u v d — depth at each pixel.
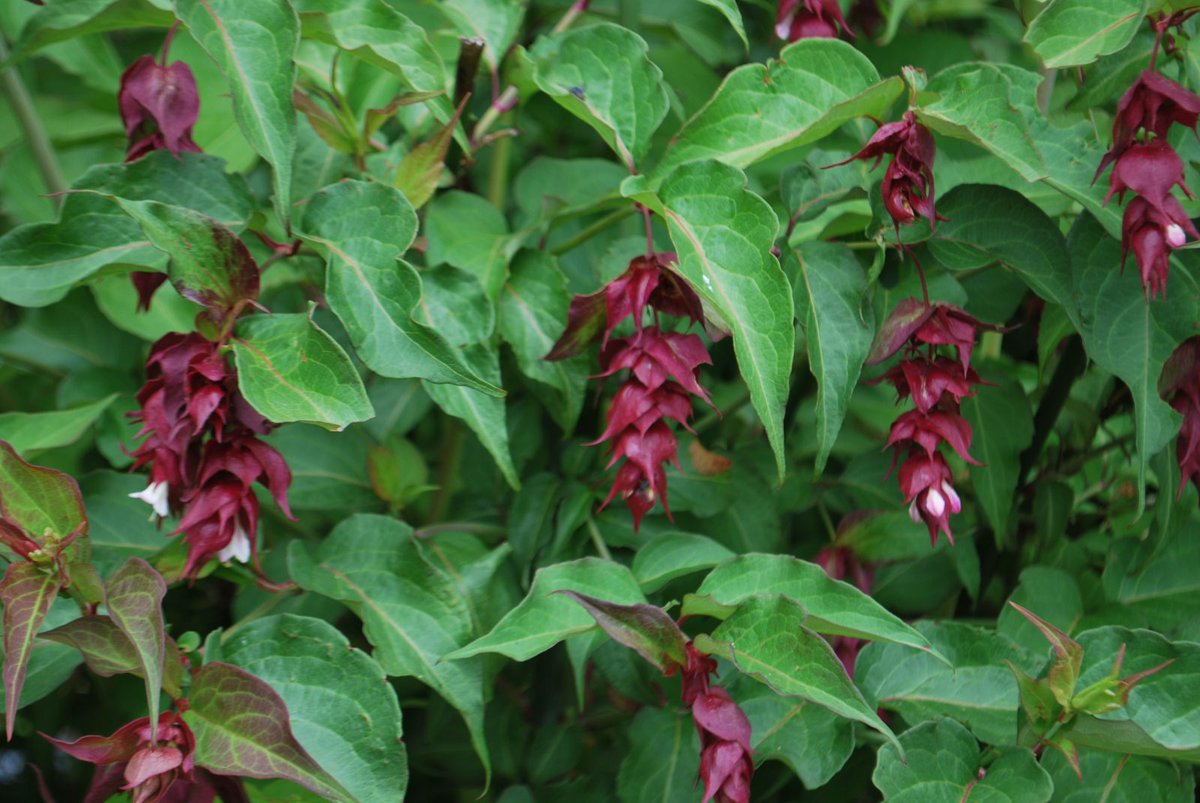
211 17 0.77
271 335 0.77
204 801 0.76
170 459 0.77
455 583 0.86
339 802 0.76
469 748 0.93
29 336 0.95
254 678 0.76
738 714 0.77
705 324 0.80
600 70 0.82
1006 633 0.87
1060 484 0.92
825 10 0.85
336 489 0.91
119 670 0.77
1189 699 0.79
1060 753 0.81
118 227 0.80
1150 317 0.81
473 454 0.97
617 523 0.89
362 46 0.81
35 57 1.02
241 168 0.95
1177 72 0.82
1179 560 0.88
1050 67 0.79
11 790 0.98
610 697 0.96
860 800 0.94
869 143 0.78
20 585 0.76
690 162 0.78
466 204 0.88
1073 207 0.90
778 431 0.76
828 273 0.81
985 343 1.00
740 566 0.80
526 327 0.86
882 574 0.93
